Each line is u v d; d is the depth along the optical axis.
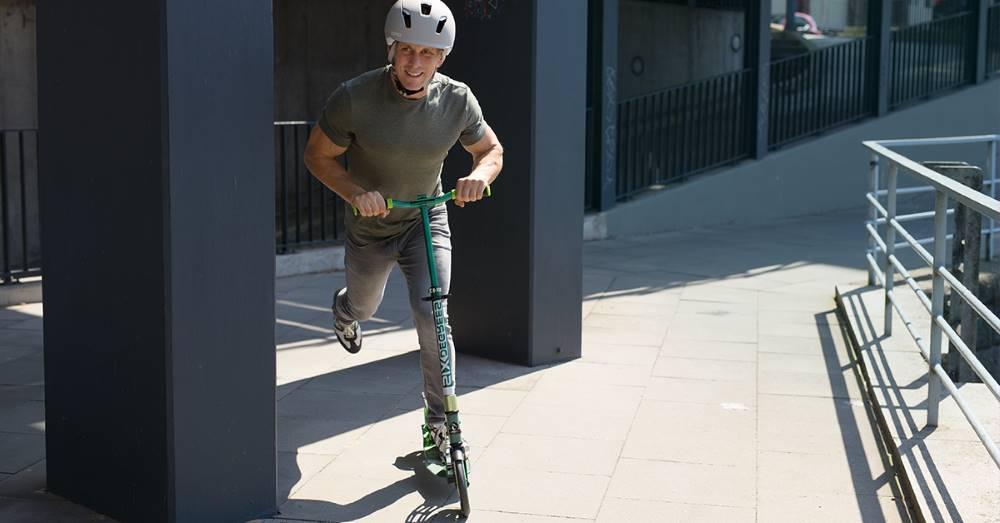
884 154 6.95
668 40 15.34
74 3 4.03
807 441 5.20
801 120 14.88
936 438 4.94
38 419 5.51
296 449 5.06
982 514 4.05
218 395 4.04
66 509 4.29
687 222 13.23
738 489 4.58
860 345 6.74
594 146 12.20
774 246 11.79
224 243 4.00
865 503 4.43
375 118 4.21
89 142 4.05
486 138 4.52
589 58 12.10
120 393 4.07
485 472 4.75
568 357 6.74
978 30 16.42
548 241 6.53
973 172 6.48
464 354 6.83
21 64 9.62
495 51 6.49
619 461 4.90
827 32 21.69
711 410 5.69
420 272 4.51
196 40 3.82
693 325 7.77
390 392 6.01
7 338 7.25
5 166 8.35
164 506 3.95
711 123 13.75
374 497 4.47
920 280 9.02
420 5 3.95
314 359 6.74
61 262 4.25
